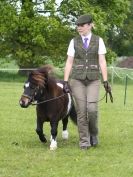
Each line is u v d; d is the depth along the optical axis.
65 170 8.02
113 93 24.73
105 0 39.78
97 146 10.02
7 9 36.53
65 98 9.88
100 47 9.51
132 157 9.10
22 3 38.22
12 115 14.86
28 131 11.88
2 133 11.56
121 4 40.00
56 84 9.63
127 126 13.20
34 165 8.33
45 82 9.41
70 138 11.05
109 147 9.98
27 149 9.65
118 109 17.44
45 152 9.41
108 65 44.28
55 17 37.38
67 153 9.34
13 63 50.28
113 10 39.88
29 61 37.41
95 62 9.55
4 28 36.53
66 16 38.25
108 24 38.62
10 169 8.04
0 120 13.75
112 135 11.54
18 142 10.41
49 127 12.61
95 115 9.57
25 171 7.91
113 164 8.50
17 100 19.34
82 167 8.25
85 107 9.60
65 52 38.38
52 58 38.50
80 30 9.49
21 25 36.31
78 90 9.57
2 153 9.24
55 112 9.61
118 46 61.84
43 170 7.99
